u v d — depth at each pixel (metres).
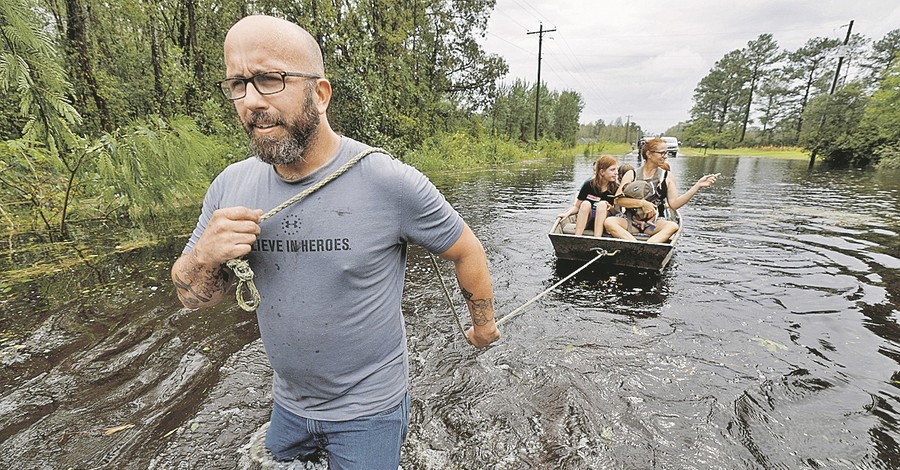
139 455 1.98
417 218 1.23
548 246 5.47
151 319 3.31
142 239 5.63
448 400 2.39
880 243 5.47
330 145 1.18
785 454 1.99
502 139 26.25
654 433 2.13
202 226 1.34
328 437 1.35
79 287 3.94
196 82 12.14
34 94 5.28
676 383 2.52
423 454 2.01
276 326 1.23
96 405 2.33
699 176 15.53
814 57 46.03
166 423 2.19
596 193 4.91
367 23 16.69
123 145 6.11
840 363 2.72
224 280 1.29
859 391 2.43
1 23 4.88
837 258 4.86
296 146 1.07
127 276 4.22
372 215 1.16
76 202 6.36
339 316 1.19
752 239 5.77
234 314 3.39
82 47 10.08
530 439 2.10
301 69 1.05
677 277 4.26
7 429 2.14
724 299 3.71
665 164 5.27
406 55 19.53
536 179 14.22
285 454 1.60
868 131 19.14
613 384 2.52
